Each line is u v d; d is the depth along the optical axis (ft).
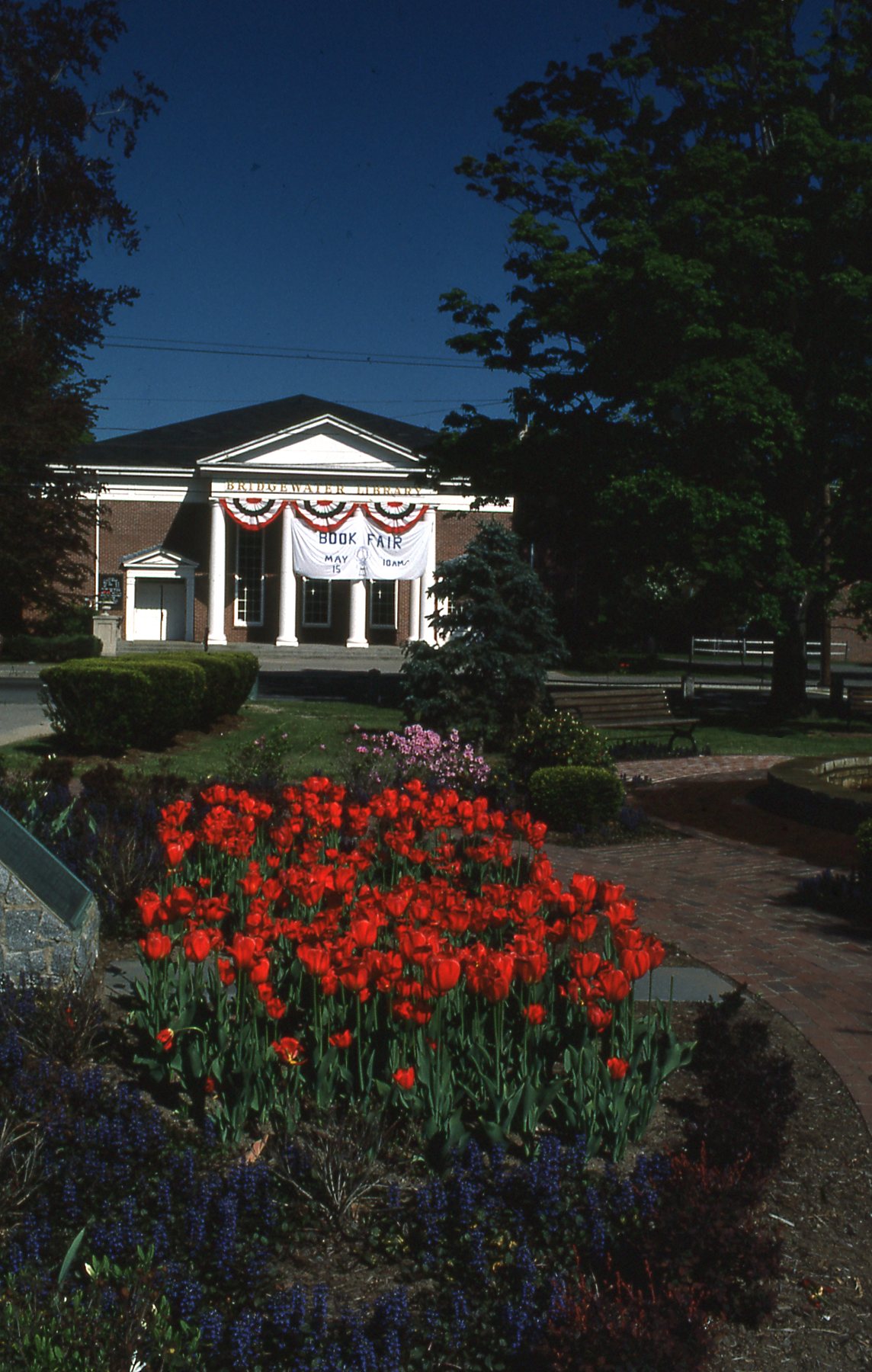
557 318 78.28
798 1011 21.52
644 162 80.69
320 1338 10.67
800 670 86.79
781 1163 15.10
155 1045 16.07
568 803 38.45
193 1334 10.55
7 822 19.93
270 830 28.48
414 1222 12.92
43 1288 10.67
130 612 162.20
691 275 69.77
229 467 156.66
